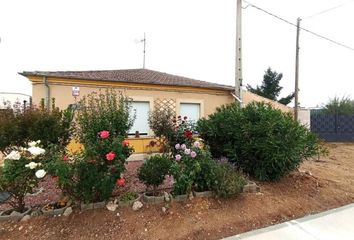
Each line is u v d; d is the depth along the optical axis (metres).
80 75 10.75
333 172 8.68
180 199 5.16
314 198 6.23
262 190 6.16
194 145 5.91
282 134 6.55
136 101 11.38
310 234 4.58
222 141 7.38
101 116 5.31
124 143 4.92
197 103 12.93
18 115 5.98
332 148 16.00
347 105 24.00
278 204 5.66
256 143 6.54
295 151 6.55
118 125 5.37
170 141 7.61
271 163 6.50
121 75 12.75
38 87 9.80
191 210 4.95
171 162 5.45
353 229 4.80
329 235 4.55
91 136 5.02
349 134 20.16
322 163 10.25
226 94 13.75
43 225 4.25
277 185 6.61
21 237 4.02
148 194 5.27
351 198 6.54
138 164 8.78
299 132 6.63
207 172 5.59
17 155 4.43
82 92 10.29
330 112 23.53
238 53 10.90
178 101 12.41
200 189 5.57
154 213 4.71
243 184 5.73
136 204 4.79
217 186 5.44
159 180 5.28
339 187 7.12
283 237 4.45
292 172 7.51
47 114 6.19
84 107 5.83
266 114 6.94
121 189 5.32
